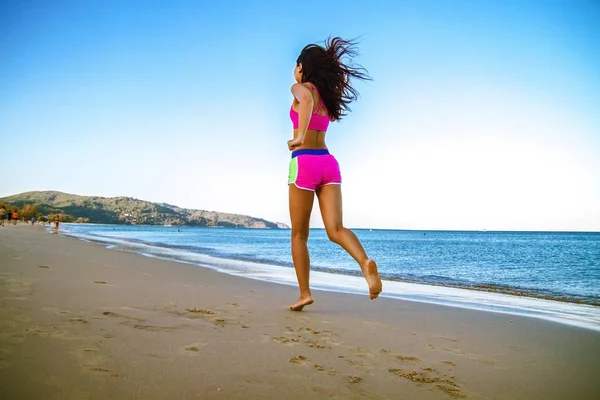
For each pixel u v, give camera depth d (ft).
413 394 6.45
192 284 17.95
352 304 14.99
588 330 11.74
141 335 8.52
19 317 9.31
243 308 12.71
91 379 5.99
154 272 21.85
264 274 25.79
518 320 12.91
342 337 9.75
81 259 26.17
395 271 35.40
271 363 7.37
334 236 11.23
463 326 11.84
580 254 73.26
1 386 5.51
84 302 11.65
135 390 5.73
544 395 6.74
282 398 5.88
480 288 23.76
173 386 5.98
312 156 11.66
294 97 12.18
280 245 87.71
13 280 15.02
